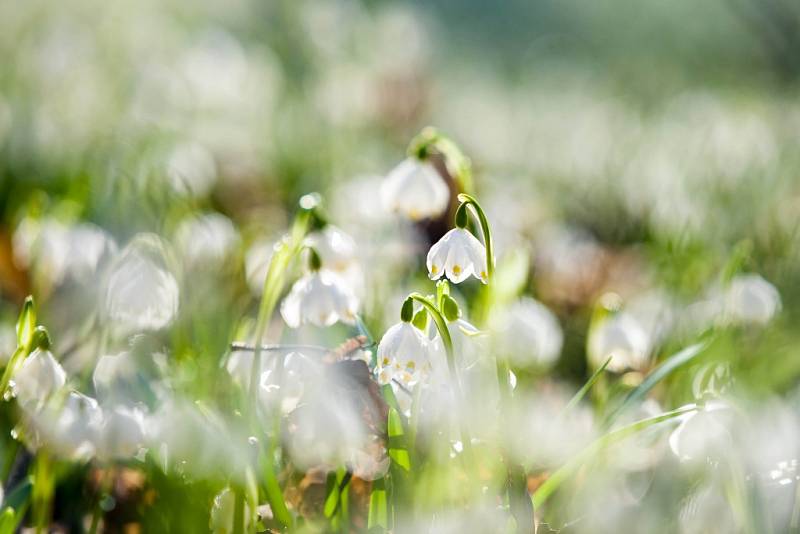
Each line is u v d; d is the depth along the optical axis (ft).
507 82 15.76
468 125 11.07
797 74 14.06
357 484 3.53
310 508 3.50
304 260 3.64
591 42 20.24
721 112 10.56
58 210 4.41
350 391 3.46
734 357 3.92
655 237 6.19
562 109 11.87
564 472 3.42
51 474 3.47
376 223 5.05
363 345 3.51
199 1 13.60
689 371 3.87
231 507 3.43
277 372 3.48
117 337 3.76
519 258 3.67
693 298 4.53
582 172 8.49
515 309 3.97
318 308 3.50
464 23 22.16
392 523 3.43
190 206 4.49
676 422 3.54
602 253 5.82
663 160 7.99
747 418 3.45
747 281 4.06
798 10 14.05
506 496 3.42
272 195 7.42
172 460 3.43
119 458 3.49
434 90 11.31
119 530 3.59
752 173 7.37
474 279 4.50
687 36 19.54
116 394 3.60
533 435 3.69
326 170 7.82
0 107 7.45
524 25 22.38
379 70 10.56
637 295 5.17
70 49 9.62
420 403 3.44
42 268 4.27
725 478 3.43
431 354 3.43
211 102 9.29
